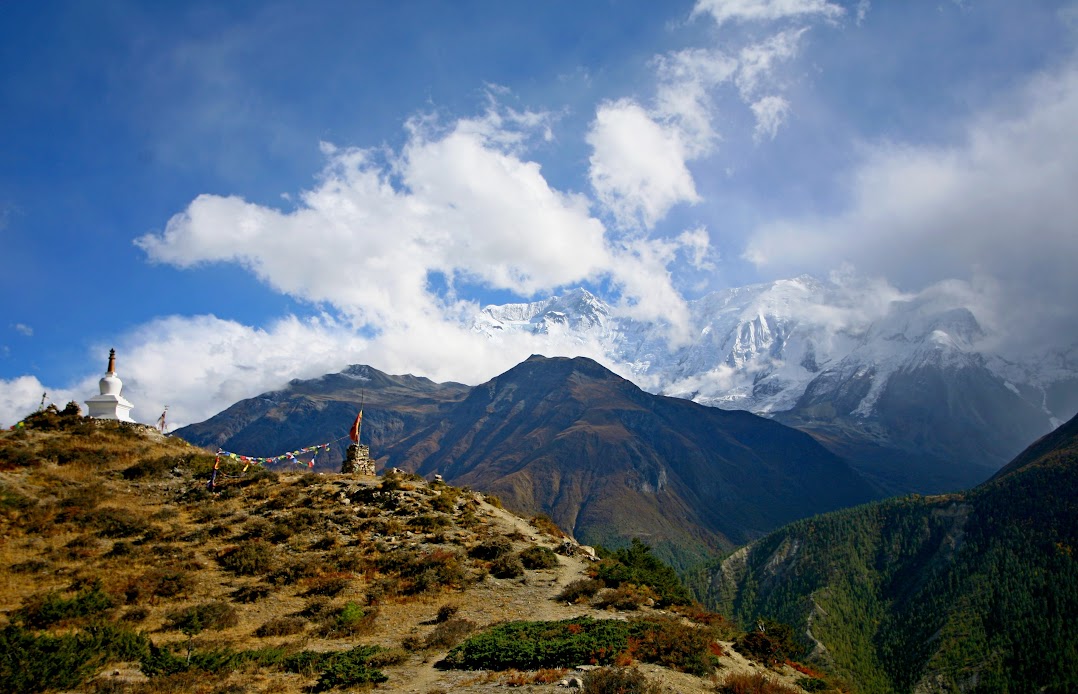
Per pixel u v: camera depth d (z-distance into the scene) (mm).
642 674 28281
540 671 28938
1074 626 160625
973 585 192875
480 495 68312
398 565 46156
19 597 36562
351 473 67438
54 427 61781
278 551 46625
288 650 33000
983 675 161500
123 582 39281
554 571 48188
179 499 54906
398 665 31438
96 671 28516
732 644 38938
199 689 27500
